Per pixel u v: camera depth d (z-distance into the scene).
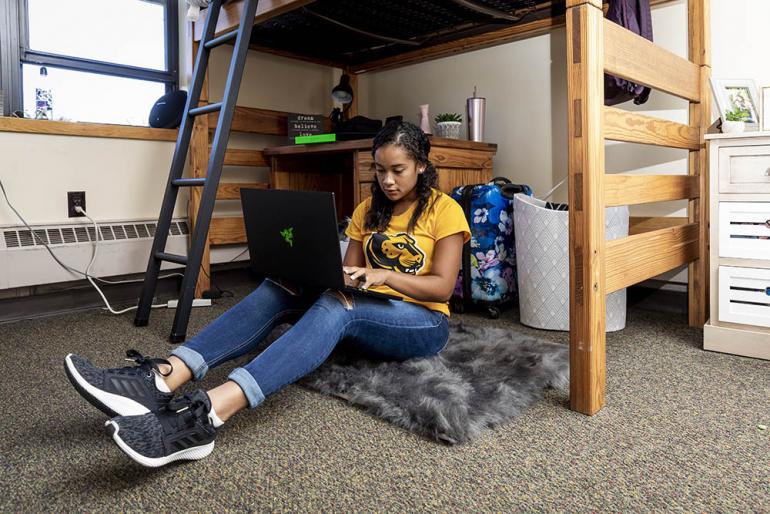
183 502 0.93
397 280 1.29
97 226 2.48
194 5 2.59
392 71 3.30
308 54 3.24
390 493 0.95
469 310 2.45
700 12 2.01
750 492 0.94
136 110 2.91
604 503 0.91
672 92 1.78
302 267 1.28
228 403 1.08
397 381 1.36
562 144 2.60
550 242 2.02
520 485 0.97
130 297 2.65
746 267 1.71
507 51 2.77
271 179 3.02
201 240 1.97
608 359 1.68
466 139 2.96
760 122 1.71
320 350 1.18
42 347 1.87
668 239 1.75
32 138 2.33
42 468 1.05
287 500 0.93
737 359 1.67
